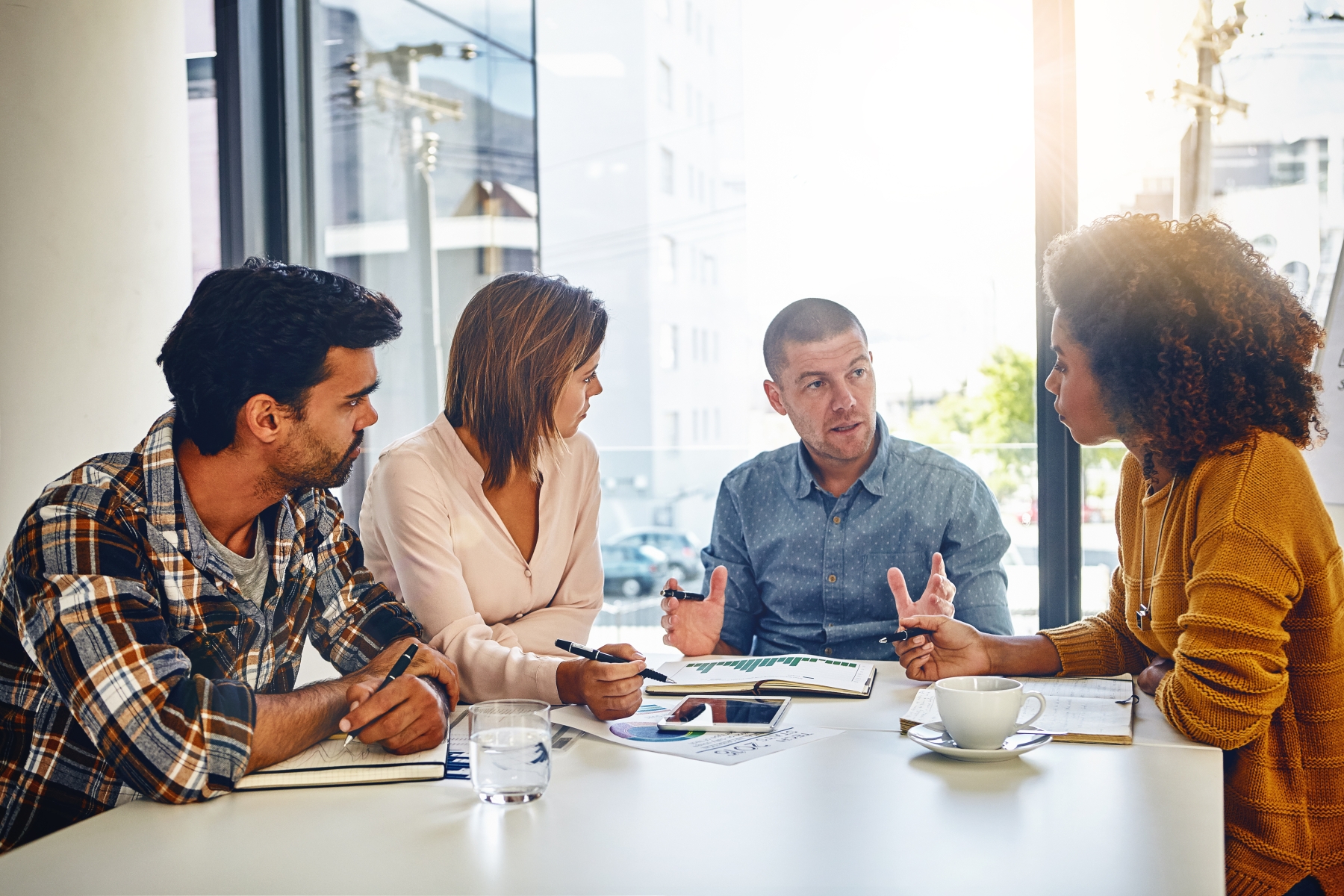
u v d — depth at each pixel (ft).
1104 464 6.73
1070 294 4.16
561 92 43.14
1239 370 3.83
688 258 44.27
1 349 6.07
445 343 9.59
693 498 34.53
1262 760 3.58
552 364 5.06
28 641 3.17
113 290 6.75
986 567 6.07
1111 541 6.78
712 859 2.43
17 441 6.14
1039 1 6.61
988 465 7.08
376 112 9.17
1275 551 3.54
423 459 5.01
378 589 4.34
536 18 9.94
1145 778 3.03
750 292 9.23
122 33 6.81
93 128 6.61
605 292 44.37
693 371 44.55
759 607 6.50
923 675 4.43
